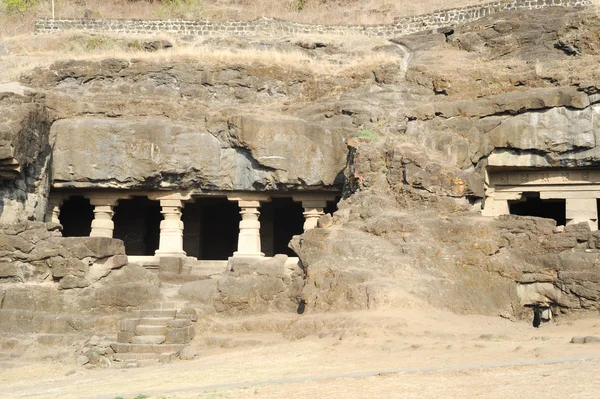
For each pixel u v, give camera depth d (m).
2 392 13.89
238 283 20.28
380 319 15.30
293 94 27.92
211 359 15.86
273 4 44.25
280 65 28.20
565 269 18.25
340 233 19.78
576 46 26.28
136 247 29.50
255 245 26.08
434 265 18.66
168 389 12.06
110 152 25.45
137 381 13.55
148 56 28.81
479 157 24.34
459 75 26.14
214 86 27.88
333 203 27.98
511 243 19.19
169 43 32.75
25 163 22.30
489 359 12.01
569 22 27.00
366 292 17.00
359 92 26.81
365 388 10.67
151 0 44.72
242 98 27.84
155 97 27.58
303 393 10.68
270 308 20.19
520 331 16.17
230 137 25.66
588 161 23.95
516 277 18.62
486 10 32.62
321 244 19.44
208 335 18.77
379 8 41.34
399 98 26.25
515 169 25.27
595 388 9.78
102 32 34.91
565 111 23.94
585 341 13.22
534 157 24.52
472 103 24.70
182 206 26.53
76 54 30.92
